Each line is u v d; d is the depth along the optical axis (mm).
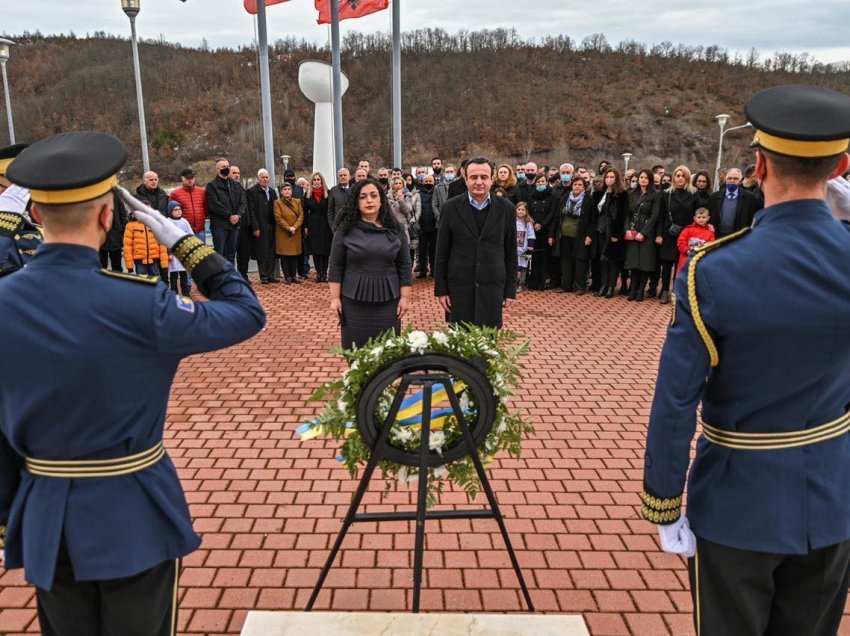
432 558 3377
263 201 10641
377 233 5043
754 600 1896
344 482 4141
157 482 1853
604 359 6891
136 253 9102
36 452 1772
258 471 4281
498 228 5129
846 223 2080
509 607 3023
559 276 10867
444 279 5270
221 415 5258
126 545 1774
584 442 4785
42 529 1743
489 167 5070
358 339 5113
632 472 4316
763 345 1760
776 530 1810
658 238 9422
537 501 3938
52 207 1715
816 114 1725
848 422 1938
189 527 1931
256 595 3088
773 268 1757
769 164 1818
